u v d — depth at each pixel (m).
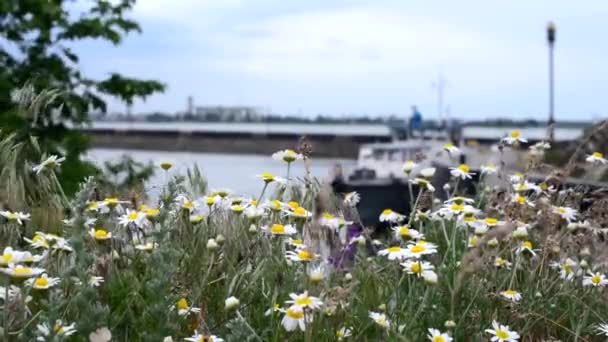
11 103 7.10
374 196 7.91
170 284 2.38
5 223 3.38
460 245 3.59
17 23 11.39
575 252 3.62
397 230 3.09
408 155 20.34
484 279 3.16
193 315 2.74
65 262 2.76
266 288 2.97
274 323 2.64
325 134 104.25
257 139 111.88
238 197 3.38
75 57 11.91
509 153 4.09
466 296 3.06
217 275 3.09
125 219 3.02
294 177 3.50
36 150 4.18
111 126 119.06
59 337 2.06
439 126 69.25
